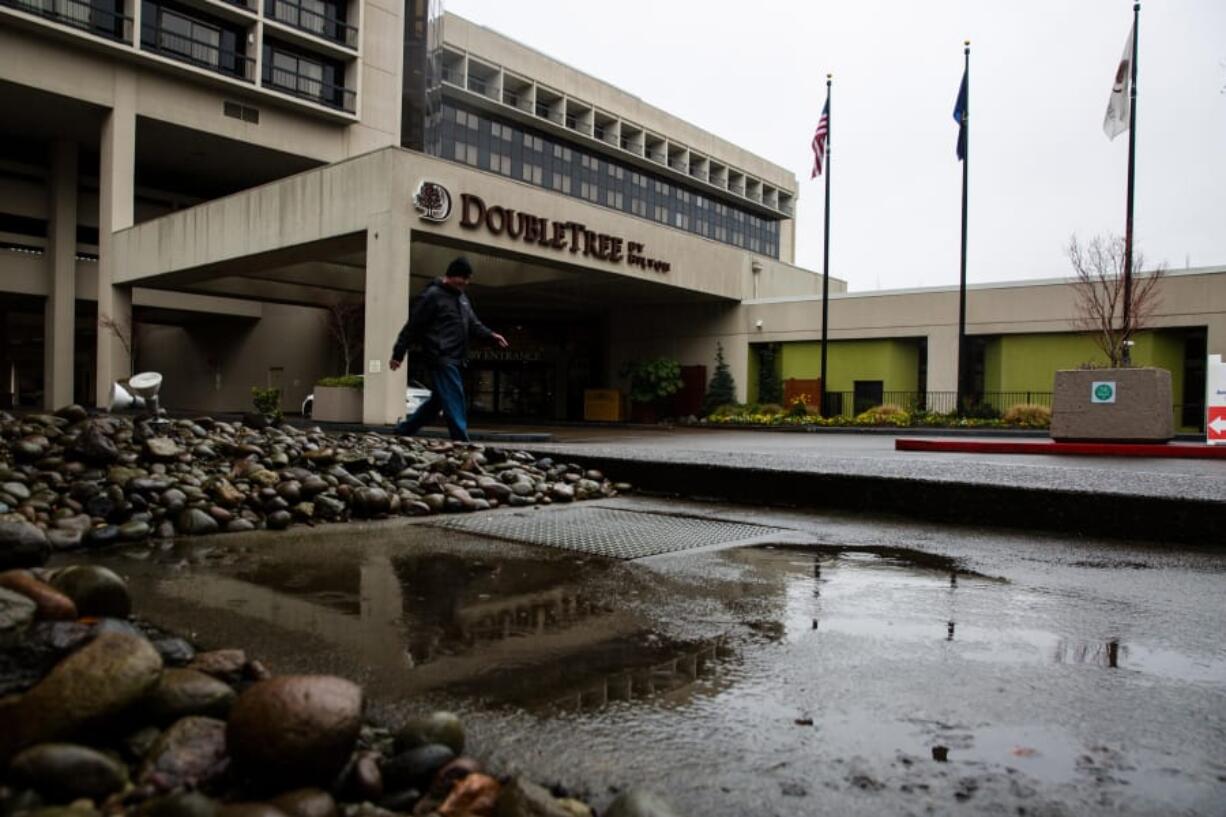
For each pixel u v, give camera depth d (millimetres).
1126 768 1756
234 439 6598
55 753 1493
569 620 2869
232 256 23562
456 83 39500
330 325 33375
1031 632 2795
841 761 1773
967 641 2684
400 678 2229
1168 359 25219
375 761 1705
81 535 4168
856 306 30172
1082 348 26125
